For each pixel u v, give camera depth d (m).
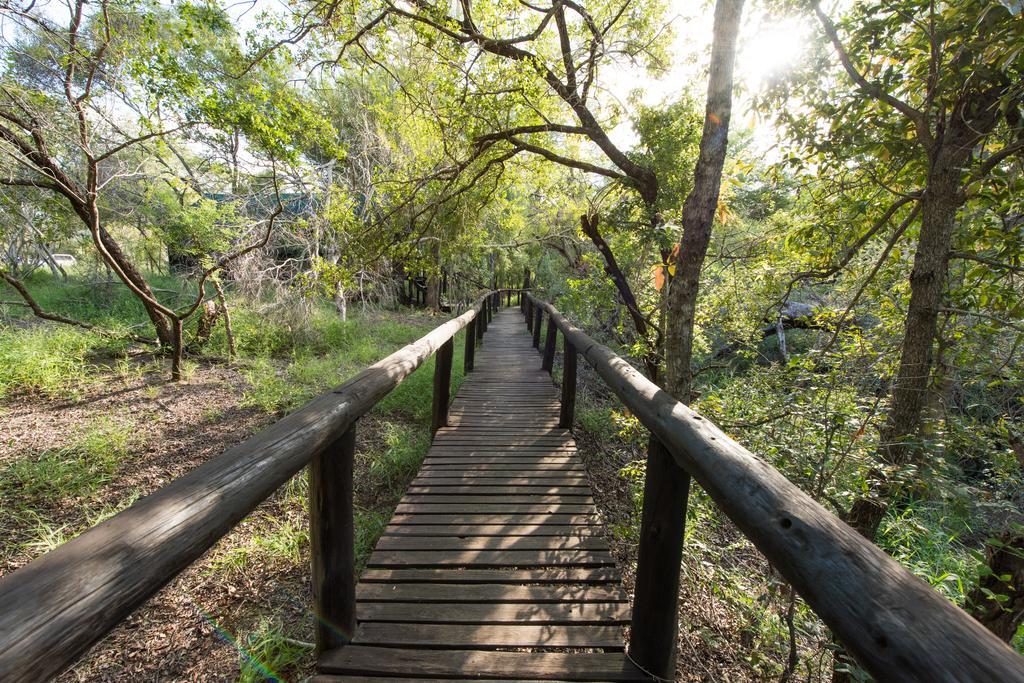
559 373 7.82
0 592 0.55
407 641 1.82
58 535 3.24
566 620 1.97
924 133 2.73
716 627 2.71
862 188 3.78
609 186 6.98
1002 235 2.75
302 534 3.31
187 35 4.24
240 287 8.93
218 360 8.13
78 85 5.66
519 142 5.84
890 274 3.90
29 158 5.37
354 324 10.73
